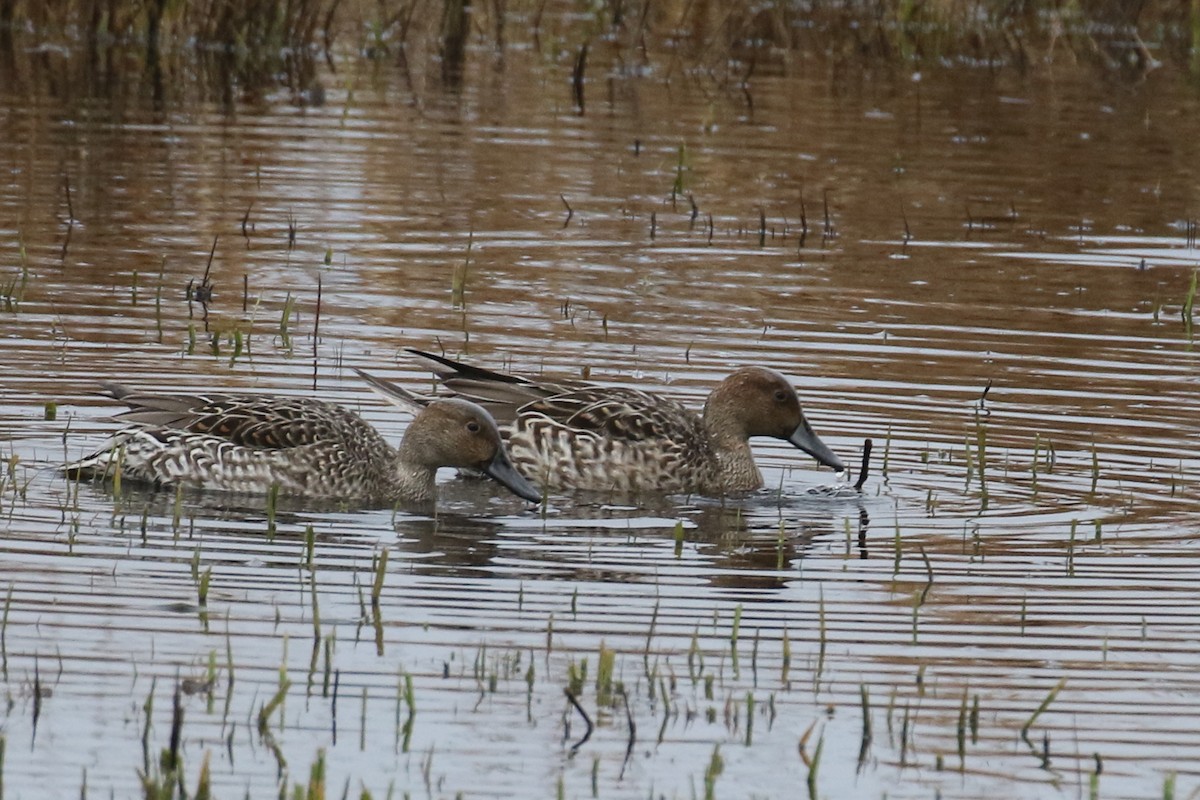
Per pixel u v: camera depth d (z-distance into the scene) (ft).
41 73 93.25
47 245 64.59
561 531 42.37
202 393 45.57
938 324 59.67
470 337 56.34
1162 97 98.73
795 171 80.79
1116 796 29.71
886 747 31.19
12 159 76.28
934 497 44.60
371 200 73.51
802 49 107.55
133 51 100.12
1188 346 57.93
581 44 107.34
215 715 31.30
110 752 29.96
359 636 34.76
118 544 39.19
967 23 112.37
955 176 80.79
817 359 55.26
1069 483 45.50
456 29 103.81
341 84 95.35
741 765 30.35
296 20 105.29
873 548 41.14
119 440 43.78
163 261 63.10
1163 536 41.96
